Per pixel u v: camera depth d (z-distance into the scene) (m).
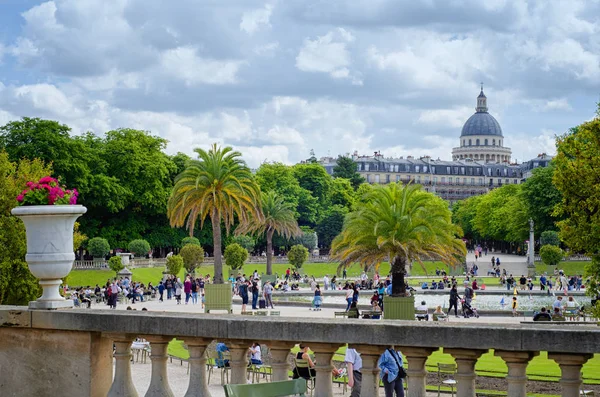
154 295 78.56
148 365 24.34
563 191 34.69
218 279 62.91
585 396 17.77
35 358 10.28
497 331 8.27
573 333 8.01
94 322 9.88
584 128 35.19
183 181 63.34
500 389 23.03
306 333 8.98
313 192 164.50
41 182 10.31
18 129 97.25
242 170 64.62
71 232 10.41
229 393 8.35
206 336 9.40
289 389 8.73
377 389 8.95
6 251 37.00
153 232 117.81
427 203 50.41
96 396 10.09
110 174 110.38
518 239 143.38
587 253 34.22
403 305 48.25
